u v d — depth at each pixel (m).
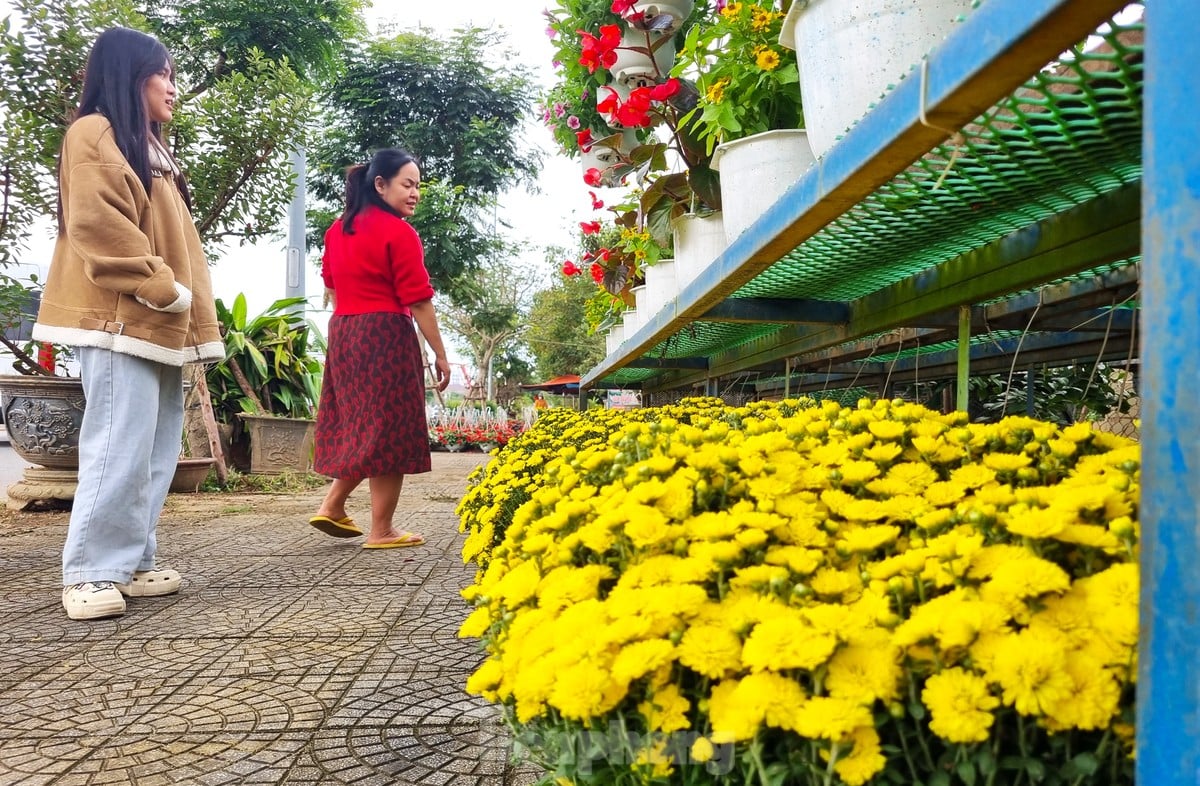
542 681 0.72
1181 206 0.45
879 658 0.65
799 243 1.21
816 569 0.84
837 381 4.14
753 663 0.65
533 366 33.00
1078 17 0.52
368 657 1.98
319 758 1.41
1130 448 1.05
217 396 7.04
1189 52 0.45
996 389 3.39
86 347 2.45
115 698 1.71
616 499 1.03
